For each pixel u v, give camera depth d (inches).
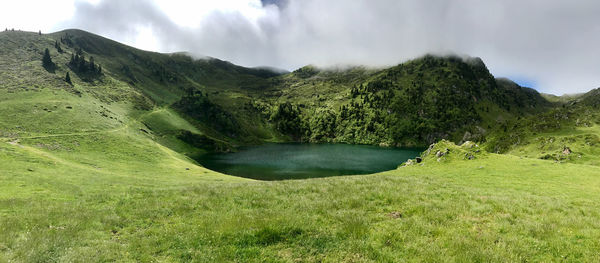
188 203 669.3
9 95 5226.4
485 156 2127.2
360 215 541.0
